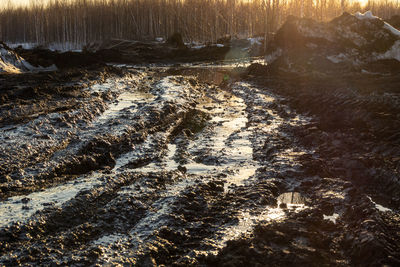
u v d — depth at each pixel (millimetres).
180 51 41812
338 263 3785
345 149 7648
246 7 66375
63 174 6629
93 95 13781
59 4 73688
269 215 4773
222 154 7516
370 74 18750
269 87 16812
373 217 4438
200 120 10844
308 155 7090
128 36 63562
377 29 20891
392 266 3590
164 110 10938
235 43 45156
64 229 4582
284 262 3701
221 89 17984
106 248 4074
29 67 29531
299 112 11578
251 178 6156
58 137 8305
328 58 20797
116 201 5129
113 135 8523
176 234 4320
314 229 4391
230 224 4531
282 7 62844
